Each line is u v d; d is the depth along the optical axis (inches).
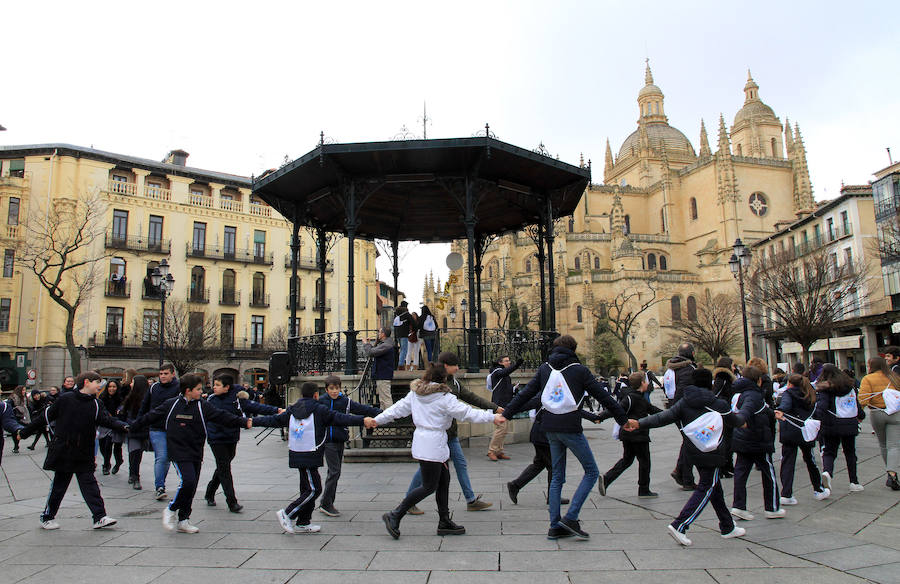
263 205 2026.3
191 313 1772.9
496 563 224.7
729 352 2237.9
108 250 1716.3
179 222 1855.3
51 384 1595.7
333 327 2119.8
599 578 206.8
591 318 2785.4
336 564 226.8
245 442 704.4
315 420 277.1
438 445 258.7
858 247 1550.2
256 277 1984.5
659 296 2819.9
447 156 558.9
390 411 273.0
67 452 280.5
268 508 329.4
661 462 486.9
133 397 424.8
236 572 219.0
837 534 260.1
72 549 250.7
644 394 348.2
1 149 1689.2
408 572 216.2
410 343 614.5
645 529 271.7
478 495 347.9
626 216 3585.1
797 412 322.0
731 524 254.7
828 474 339.3
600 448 575.2
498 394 480.7
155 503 352.5
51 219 1492.4
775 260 1508.4
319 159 546.6
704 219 3250.5
